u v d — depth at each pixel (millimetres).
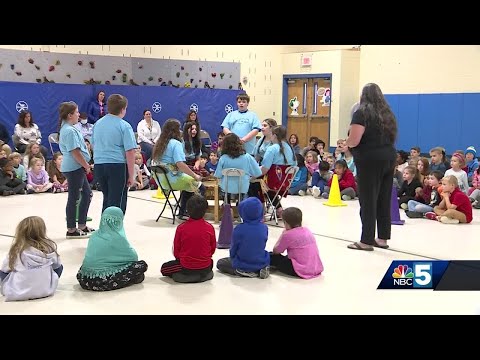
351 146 5539
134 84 12484
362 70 13141
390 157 5531
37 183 9422
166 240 6023
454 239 6305
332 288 4422
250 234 4648
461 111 11125
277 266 4809
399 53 12234
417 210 7734
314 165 10188
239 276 4719
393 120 5547
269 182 7145
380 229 5801
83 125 10977
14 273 4059
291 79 14273
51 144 10930
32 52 11305
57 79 11625
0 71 11031
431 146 11680
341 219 7422
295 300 4109
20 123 10422
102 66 12086
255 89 14172
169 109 12727
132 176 5582
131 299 4090
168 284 4477
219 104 13383
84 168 5965
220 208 7387
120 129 5496
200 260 4488
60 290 4293
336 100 13125
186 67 13102
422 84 11844
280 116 14508
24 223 4117
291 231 4758
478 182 8883
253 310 3873
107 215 4359
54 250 4180
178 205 7184
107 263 4301
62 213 7559
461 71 11141
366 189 5590
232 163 6570
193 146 7902
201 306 3947
